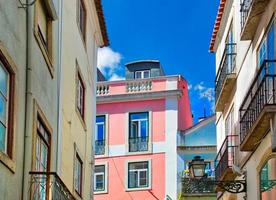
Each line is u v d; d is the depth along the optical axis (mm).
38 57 10367
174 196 27250
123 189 28078
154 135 28234
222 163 17250
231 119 17609
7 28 8461
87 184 16672
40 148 10609
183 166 27625
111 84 29062
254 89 13570
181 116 29125
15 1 8914
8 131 8641
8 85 8703
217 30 20031
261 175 13586
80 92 15969
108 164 28469
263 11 13242
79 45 15523
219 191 18594
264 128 12492
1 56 8273
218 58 20422
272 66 12445
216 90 19172
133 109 28734
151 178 27797
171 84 28516
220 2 18406
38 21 10609
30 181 9469
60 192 10039
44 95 10852
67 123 13430
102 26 18391
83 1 16281
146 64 30875
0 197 8062
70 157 13906
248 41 15062
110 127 28828
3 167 8172
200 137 27906
